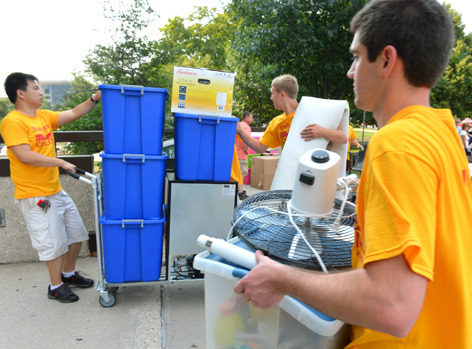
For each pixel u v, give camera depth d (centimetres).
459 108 1797
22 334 236
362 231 80
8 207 336
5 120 247
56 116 283
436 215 68
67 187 347
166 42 1570
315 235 107
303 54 888
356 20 82
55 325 246
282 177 263
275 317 92
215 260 102
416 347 75
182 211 269
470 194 78
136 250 262
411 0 72
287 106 308
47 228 263
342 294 66
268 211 121
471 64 1775
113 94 236
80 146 855
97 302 279
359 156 509
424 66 73
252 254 96
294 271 76
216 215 273
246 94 1434
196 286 312
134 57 1463
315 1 868
